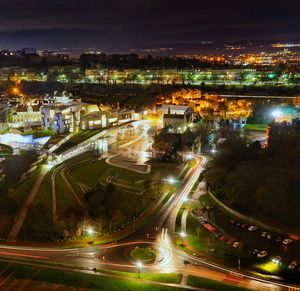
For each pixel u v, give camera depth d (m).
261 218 165.62
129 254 140.62
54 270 130.00
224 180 193.62
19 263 135.12
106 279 123.88
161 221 167.38
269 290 117.88
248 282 122.44
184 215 172.38
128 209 179.00
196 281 121.94
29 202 184.75
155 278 124.31
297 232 153.38
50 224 166.12
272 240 150.75
